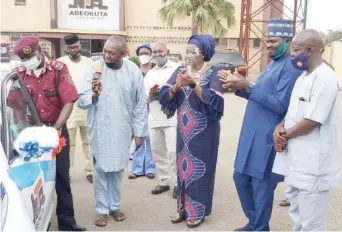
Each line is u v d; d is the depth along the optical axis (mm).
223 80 3717
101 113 4227
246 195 4090
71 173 6332
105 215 4488
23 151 2604
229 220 4680
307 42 3105
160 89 4453
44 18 23188
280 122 3666
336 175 3262
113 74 4246
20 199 2250
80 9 23141
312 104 3104
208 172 4344
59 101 3867
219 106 4027
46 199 3389
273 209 5000
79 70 5523
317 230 3299
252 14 21750
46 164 3342
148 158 6125
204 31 23062
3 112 2801
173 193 5328
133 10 24203
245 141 3857
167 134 5168
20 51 3566
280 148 3361
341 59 21906
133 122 4469
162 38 24422
